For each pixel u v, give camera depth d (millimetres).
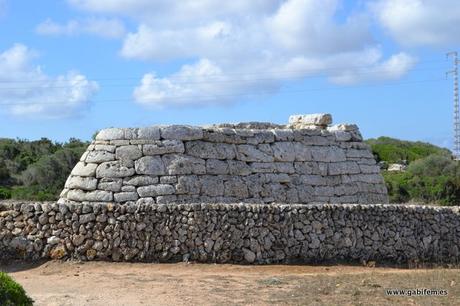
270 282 15422
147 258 17500
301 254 18516
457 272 17594
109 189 19531
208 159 20984
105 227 17453
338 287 14906
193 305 12930
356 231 19328
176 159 20297
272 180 22266
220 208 18031
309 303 13234
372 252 19438
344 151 24766
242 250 17984
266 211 18328
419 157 66438
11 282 11125
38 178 37656
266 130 23000
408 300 13734
